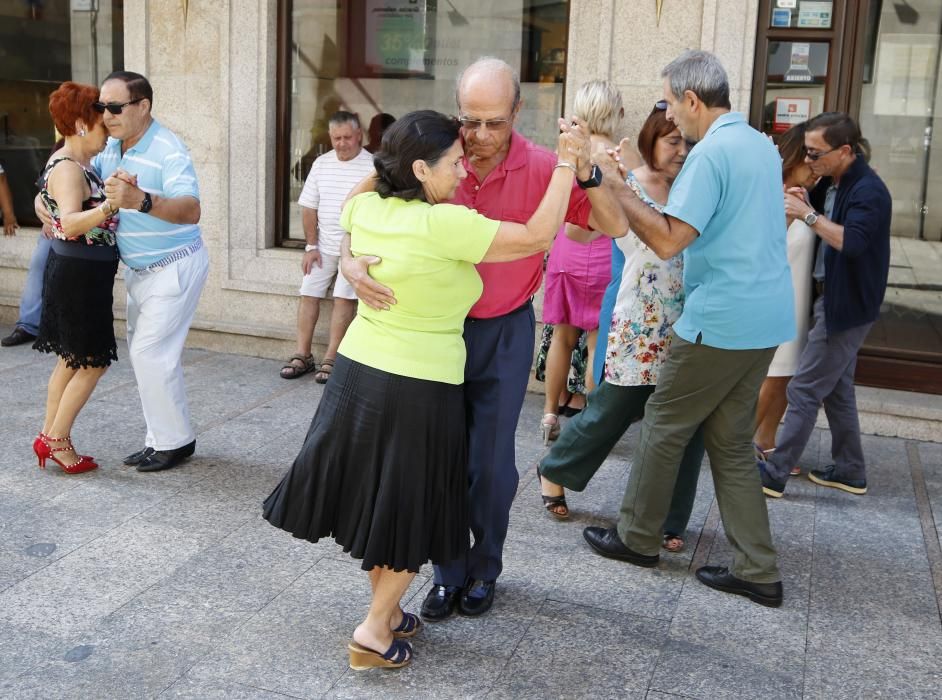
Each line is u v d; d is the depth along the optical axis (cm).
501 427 314
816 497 438
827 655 306
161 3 634
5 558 352
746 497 338
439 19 612
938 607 340
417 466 271
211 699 273
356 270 269
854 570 366
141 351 430
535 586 346
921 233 538
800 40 533
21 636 302
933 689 289
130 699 272
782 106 541
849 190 409
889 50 529
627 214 304
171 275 427
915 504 434
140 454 447
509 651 303
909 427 520
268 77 628
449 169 265
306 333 608
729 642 312
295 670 289
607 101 437
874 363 549
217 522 388
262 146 633
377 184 273
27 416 508
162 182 415
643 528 357
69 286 410
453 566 323
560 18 582
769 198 319
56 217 408
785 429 431
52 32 694
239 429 502
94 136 408
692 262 325
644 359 357
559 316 477
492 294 304
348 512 276
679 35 537
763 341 323
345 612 323
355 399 272
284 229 656
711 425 340
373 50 628
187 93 641
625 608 332
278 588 337
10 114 715
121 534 374
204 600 327
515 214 302
